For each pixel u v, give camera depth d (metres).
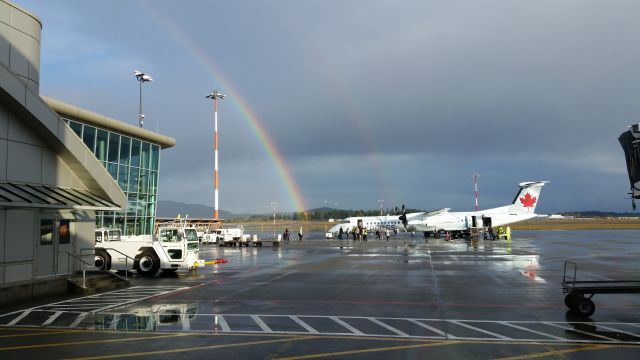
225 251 44.69
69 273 19.27
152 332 11.39
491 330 11.59
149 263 24.20
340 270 26.11
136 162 39.06
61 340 10.58
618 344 10.21
